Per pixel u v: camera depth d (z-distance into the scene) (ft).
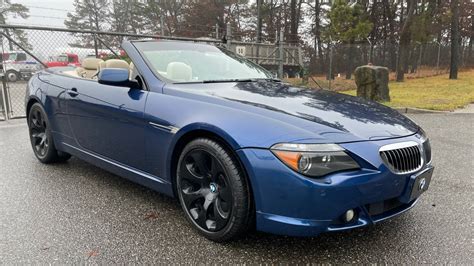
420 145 8.70
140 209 10.66
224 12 136.56
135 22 142.72
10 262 7.91
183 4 138.72
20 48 26.58
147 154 10.05
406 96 38.78
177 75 10.72
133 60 11.11
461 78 68.80
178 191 9.53
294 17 120.67
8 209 10.53
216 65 12.41
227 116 8.42
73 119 12.54
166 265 7.89
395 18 107.55
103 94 11.28
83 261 7.98
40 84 14.37
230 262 8.03
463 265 7.93
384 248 8.63
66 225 9.62
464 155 16.74
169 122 9.27
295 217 7.43
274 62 54.75
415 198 8.50
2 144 17.90
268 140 7.66
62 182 12.76
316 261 8.11
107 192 11.91
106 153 11.51
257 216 7.88
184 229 9.47
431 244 8.80
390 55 67.26
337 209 7.28
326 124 8.09
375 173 7.50
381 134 8.23
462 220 10.07
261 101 9.10
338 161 7.34
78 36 32.17
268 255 8.32
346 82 52.75
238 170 8.11
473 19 128.57
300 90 11.03
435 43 78.13
